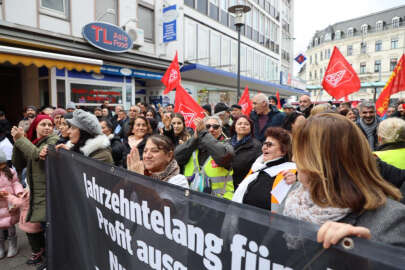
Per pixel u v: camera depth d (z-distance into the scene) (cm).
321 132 87
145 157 180
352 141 85
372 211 80
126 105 1000
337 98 462
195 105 382
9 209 294
